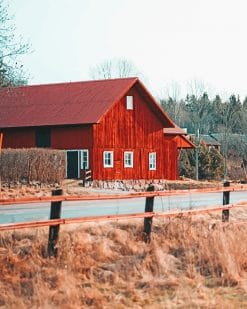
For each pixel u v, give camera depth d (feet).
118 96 154.81
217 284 48.93
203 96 354.13
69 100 161.79
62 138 153.79
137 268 49.75
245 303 43.70
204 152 208.74
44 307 40.06
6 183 118.11
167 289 46.55
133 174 160.15
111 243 53.67
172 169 176.96
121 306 41.98
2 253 47.75
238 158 268.41
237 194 120.88
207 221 65.05
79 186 139.85
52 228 49.03
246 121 288.92
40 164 124.06
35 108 162.91
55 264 47.52
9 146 160.76
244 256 53.93
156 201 90.89
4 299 41.09
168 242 56.29
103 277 47.44
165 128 175.32
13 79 123.24
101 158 151.64
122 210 75.92
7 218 65.21
